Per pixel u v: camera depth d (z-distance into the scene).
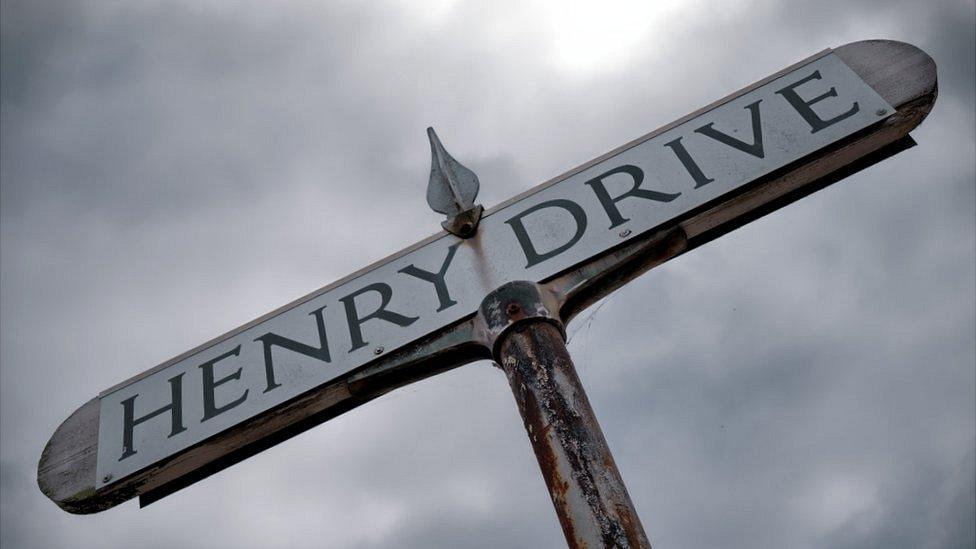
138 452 3.37
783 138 3.46
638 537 2.56
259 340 3.50
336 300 3.50
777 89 3.62
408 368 3.26
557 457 2.75
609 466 2.70
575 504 2.64
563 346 3.07
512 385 3.00
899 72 3.55
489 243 3.43
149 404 3.48
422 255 3.50
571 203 3.46
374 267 3.54
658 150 3.54
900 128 3.46
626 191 3.45
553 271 3.28
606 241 3.32
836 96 3.55
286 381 3.33
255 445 3.42
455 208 3.54
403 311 3.37
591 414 2.85
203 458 3.37
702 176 3.42
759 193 3.41
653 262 3.35
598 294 3.30
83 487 3.36
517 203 3.52
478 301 3.28
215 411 3.36
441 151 3.69
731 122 3.56
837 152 3.43
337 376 3.28
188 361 3.55
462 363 3.28
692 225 3.38
